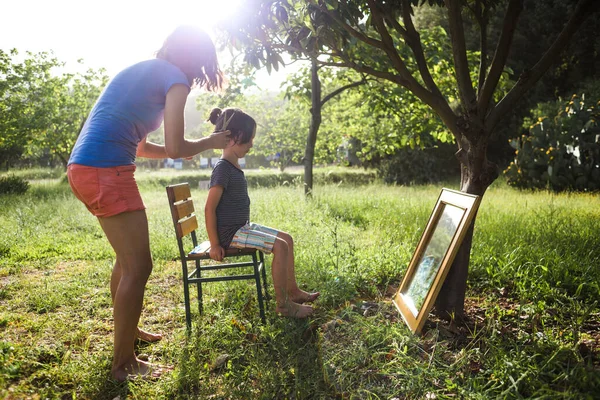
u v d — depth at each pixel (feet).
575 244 17.63
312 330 11.44
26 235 24.81
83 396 8.98
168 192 11.16
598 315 11.89
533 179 48.60
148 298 14.58
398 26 12.65
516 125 71.61
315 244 18.99
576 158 45.24
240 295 13.78
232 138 11.41
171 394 9.00
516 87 11.69
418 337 10.16
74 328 12.19
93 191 9.04
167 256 20.06
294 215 27.43
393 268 16.01
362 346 10.06
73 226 27.81
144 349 10.90
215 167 11.52
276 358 10.02
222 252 11.29
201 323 11.32
